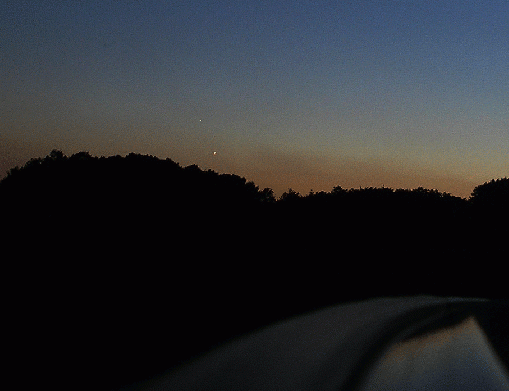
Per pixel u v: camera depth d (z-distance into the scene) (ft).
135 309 54.08
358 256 142.72
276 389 32.17
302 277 103.86
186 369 34.99
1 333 37.19
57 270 59.06
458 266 160.66
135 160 115.55
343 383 36.27
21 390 27.53
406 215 195.00
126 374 32.40
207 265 84.79
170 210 96.12
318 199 183.52
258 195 148.77
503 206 226.58
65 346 36.76
